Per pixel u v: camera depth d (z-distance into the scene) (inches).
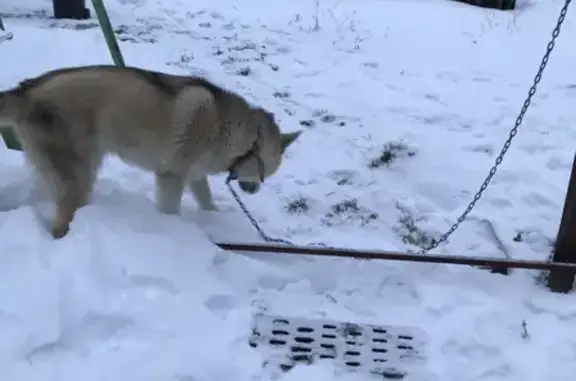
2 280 90.4
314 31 217.3
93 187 107.2
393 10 249.1
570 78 188.1
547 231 119.5
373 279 104.7
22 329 83.4
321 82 177.6
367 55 198.1
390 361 88.6
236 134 104.7
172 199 106.8
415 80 182.1
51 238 99.3
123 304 89.5
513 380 86.5
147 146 102.3
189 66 179.8
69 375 79.5
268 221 118.3
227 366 83.7
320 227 118.7
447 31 224.5
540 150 148.9
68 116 98.7
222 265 100.7
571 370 88.0
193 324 89.0
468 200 129.3
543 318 97.4
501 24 235.3
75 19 211.0
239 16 229.3
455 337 92.7
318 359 88.1
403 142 148.6
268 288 100.6
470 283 104.7
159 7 233.6
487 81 183.8
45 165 100.0
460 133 155.2
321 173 136.3
